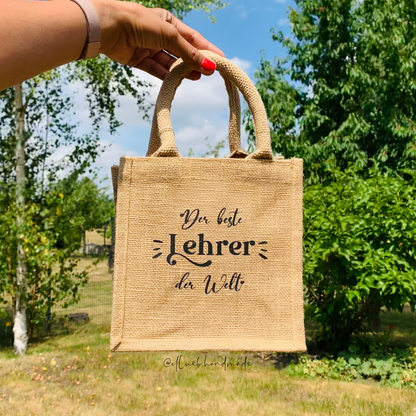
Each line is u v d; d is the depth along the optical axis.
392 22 6.39
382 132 6.70
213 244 1.25
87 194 6.44
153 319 1.22
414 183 5.11
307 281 5.11
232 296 1.25
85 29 1.03
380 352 5.14
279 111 6.56
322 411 3.67
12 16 0.91
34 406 3.80
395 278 4.50
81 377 4.60
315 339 5.86
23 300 5.91
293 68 7.27
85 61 5.87
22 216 5.95
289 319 1.25
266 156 1.27
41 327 6.82
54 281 6.30
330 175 6.38
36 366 5.04
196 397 4.00
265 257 1.26
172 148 1.26
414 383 4.45
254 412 3.64
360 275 4.64
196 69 1.28
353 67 6.52
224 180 1.26
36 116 6.15
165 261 1.24
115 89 6.50
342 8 6.83
